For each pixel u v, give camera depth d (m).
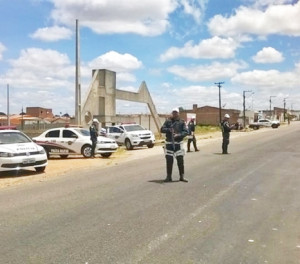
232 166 16.70
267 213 8.38
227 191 10.88
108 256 5.75
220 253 5.87
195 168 16.09
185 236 6.71
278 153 23.09
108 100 38.81
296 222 7.66
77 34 32.69
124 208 8.84
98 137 23.98
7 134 16.80
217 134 55.97
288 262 5.53
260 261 5.56
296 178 13.34
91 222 7.67
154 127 51.22
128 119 45.06
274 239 6.57
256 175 14.02
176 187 11.55
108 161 21.00
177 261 5.54
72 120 43.00
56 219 7.95
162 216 8.09
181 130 12.62
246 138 41.69
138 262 5.50
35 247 6.20
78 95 33.03
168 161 12.63
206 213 8.34
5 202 9.88
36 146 16.52
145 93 46.97
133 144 29.95
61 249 6.08
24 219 8.01
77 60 32.88
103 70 38.22
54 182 13.33
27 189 11.98
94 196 10.35
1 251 6.04
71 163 20.45
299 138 39.88
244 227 7.29
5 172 16.67
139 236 6.72
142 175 14.36
